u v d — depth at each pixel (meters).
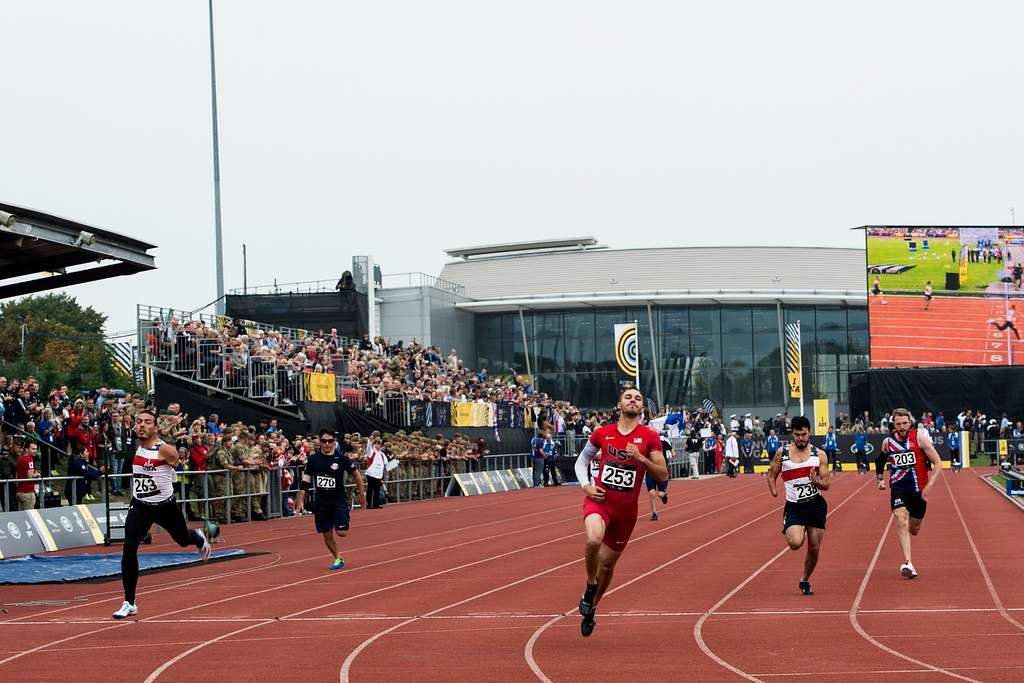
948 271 62.09
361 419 38.31
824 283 74.38
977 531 22.61
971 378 62.09
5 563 19.14
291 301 53.19
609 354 74.00
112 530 23.59
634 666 9.42
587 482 10.38
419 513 32.41
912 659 9.50
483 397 54.31
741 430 65.31
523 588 15.05
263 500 29.69
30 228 16.89
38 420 24.91
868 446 58.88
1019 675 8.75
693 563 17.72
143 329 34.47
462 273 76.69
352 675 9.22
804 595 13.77
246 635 11.42
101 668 9.65
